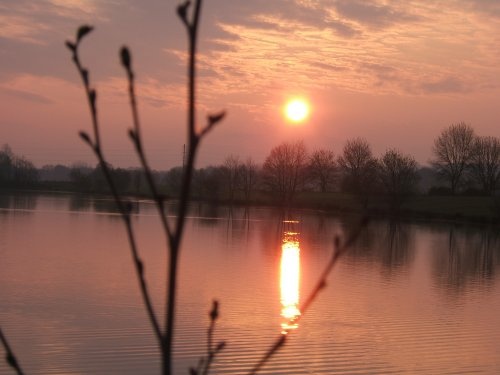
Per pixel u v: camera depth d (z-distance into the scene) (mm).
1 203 75062
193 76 1418
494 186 93500
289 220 69000
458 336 17188
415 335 17094
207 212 79875
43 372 12492
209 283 23922
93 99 1612
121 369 12883
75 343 14602
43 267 25891
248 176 109750
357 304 21172
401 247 44562
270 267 29297
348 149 103312
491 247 47094
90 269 25891
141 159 1503
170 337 1508
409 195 79312
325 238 47469
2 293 20047
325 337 16391
